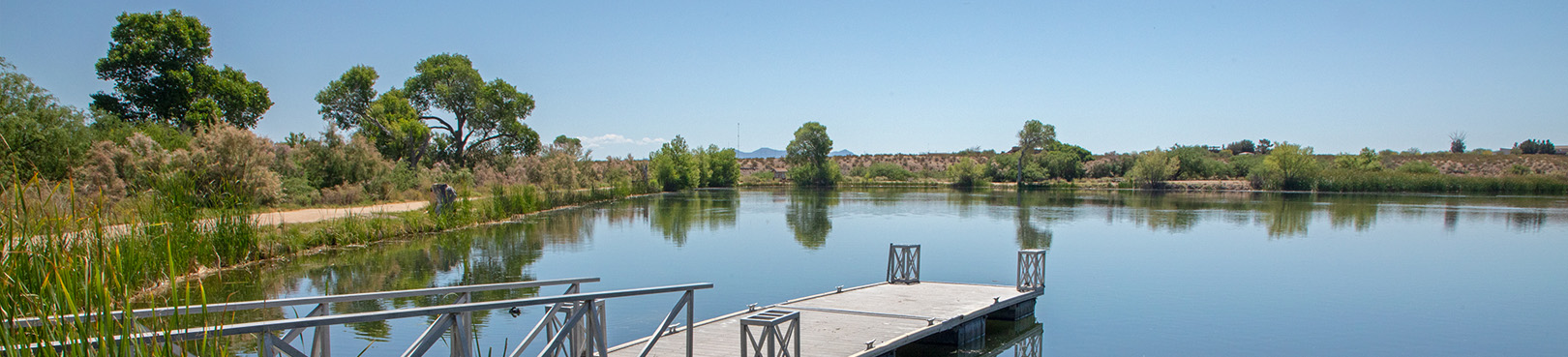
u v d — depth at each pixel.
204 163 19.58
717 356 7.78
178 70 33.72
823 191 61.47
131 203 12.17
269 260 15.95
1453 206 39.69
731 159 74.19
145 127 28.06
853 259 18.12
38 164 19.09
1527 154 97.44
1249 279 15.48
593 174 51.66
